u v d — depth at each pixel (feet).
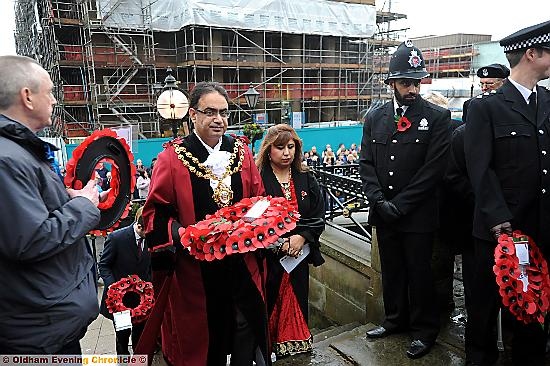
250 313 8.15
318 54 88.69
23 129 5.70
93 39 68.13
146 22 68.95
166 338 8.87
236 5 73.82
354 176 19.25
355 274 13.82
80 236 5.90
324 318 15.53
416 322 9.76
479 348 8.61
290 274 10.19
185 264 8.03
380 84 93.04
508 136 7.69
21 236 5.29
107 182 23.24
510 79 7.91
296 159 10.50
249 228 7.02
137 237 10.57
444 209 10.13
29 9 75.36
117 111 67.31
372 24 90.33
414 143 9.46
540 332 8.55
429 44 129.29
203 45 72.64
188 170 7.97
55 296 5.82
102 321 16.81
